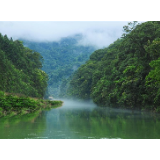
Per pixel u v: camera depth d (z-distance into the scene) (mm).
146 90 37031
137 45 42781
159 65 30438
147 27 42656
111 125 19328
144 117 26906
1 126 18156
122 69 49438
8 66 51312
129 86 39500
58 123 20562
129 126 18625
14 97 33250
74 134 14984
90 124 20047
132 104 40031
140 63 40438
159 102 32719
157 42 33906
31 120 22703
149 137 14070
